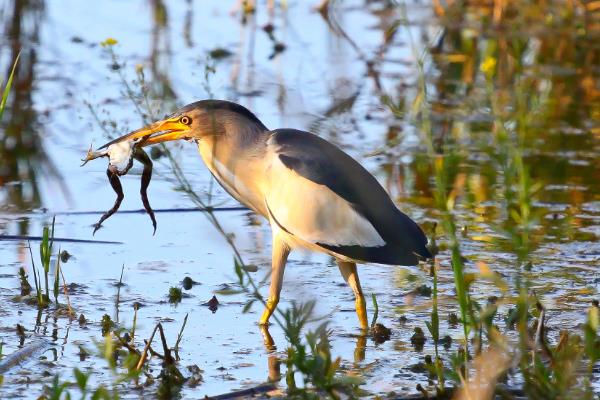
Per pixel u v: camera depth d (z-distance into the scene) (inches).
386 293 419.5
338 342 370.0
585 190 537.6
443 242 469.1
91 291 411.8
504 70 729.0
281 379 334.0
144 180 402.3
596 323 282.5
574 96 687.7
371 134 618.2
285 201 394.0
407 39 799.7
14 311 386.3
